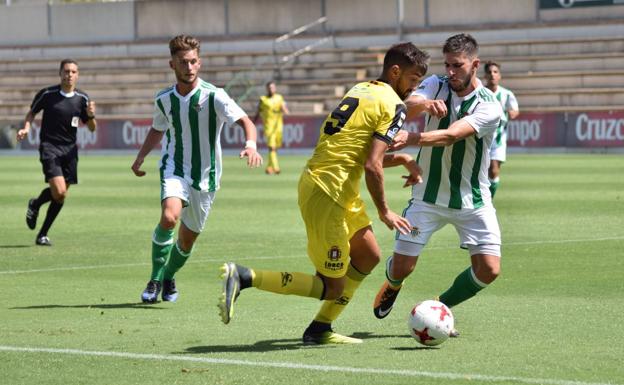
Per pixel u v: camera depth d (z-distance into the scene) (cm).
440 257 2300
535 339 1423
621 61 7150
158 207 3594
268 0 8519
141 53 8875
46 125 2631
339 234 1345
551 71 7338
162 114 1822
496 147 3138
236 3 8631
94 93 8294
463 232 1489
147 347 1390
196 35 8762
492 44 7625
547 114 6512
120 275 2119
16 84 8662
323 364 1270
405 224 1329
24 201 3906
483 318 1594
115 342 1428
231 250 2458
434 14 8000
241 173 5300
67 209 3544
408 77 1372
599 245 2461
